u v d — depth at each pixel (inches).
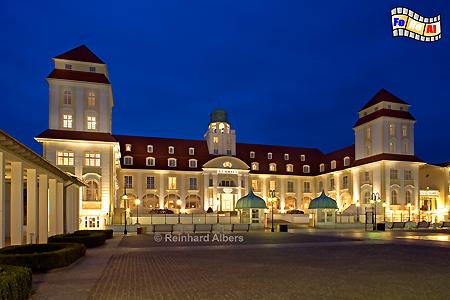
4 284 364.8
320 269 655.8
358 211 2723.9
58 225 1218.0
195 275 605.3
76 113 2060.8
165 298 457.1
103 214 2007.9
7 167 986.1
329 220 2289.6
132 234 1637.6
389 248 1007.6
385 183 2664.9
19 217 804.6
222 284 532.4
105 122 2100.1
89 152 2038.6
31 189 930.7
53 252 657.6
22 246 706.8
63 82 2062.0
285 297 454.6
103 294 480.7
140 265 717.3
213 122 3277.6
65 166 1991.9
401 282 539.5
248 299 446.9
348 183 3024.1
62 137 1995.6
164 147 3132.4
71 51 2164.1
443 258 796.6
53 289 509.7
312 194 3440.0
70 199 1381.6
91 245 1036.5
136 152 3019.2
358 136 2989.7
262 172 3284.9
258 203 2263.8
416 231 1868.8
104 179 2036.2
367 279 562.9
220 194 3009.4
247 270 649.0
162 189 2984.7
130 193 2910.9
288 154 3511.3
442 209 2920.8
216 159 3014.3
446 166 2923.2
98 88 2111.2
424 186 3070.9
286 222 2554.1
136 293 484.1
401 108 2842.0
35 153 820.6
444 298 447.8
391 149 2748.5
